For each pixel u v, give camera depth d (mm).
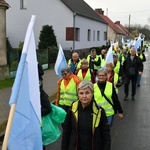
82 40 34656
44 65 21984
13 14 32281
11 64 16250
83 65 8711
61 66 9789
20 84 3146
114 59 11688
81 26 33906
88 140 3850
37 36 31734
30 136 3426
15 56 16641
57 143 6863
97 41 43406
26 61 3330
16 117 3285
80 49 33688
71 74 7062
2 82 14516
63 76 7035
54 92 12789
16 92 3080
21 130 3348
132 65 11773
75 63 10008
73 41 30969
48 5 31219
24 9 31969
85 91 3777
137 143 6926
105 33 49594
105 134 3865
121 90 14469
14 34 32469
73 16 30859
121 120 8898
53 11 31172
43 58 21797
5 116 8328
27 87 3357
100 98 6148
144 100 12023
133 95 12055
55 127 5016
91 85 3820
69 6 30719
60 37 31281
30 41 3441
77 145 3889
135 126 8289
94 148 3838
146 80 18547
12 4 32188
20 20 32219
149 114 9672
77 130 3867
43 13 31469
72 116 3912
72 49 31031
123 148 6582
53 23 31312
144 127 8203
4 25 15727
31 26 3408
